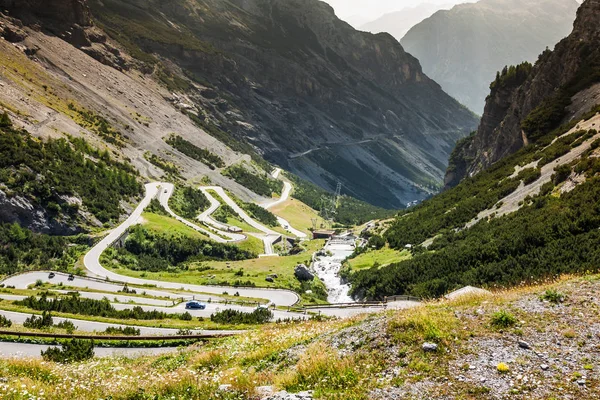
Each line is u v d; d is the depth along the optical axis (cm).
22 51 19938
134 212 14275
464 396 1206
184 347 3341
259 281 9331
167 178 19138
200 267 11469
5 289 6994
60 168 13500
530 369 1305
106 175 15100
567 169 6341
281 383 1495
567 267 3891
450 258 5869
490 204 7888
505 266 4653
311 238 18462
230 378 1554
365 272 8006
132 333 4312
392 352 1533
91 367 2209
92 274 9438
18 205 11075
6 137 13025
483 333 1569
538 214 5578
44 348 3466
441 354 1455
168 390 1584
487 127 16600
